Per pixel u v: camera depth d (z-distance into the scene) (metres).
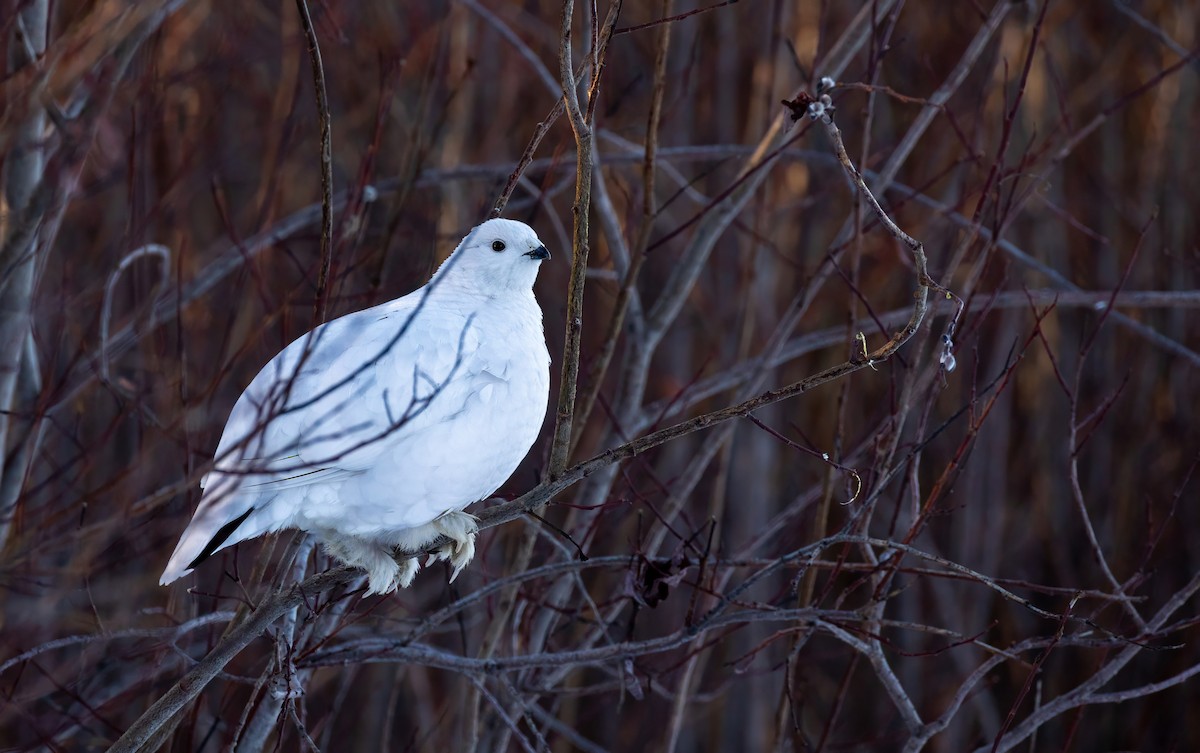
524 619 10.46
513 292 8.14
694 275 11.59
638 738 17.59
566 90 6.18
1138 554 18.25
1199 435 18.67
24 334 9.38
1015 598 7.35
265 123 18.19
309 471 6.80
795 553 7.71
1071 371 19.28
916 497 8.37
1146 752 17.52
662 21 7.18
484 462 7.48
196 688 6.92
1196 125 19.95
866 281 18.44
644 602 8.16
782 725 9.60
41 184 8.69
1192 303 11.73
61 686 9.11
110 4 6.95
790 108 6.38
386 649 8.40
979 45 10.83
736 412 6.41
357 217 10.01
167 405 10.88
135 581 9.10
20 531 8.24
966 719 17.55
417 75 17.58
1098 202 19.80
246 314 14.17
